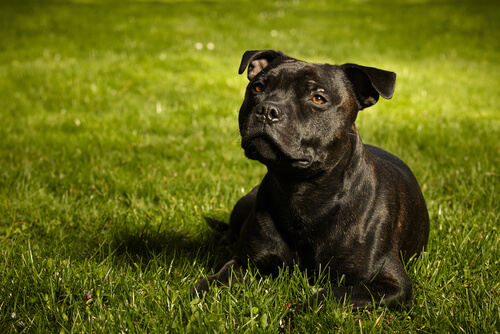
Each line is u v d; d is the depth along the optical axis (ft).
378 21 62.80
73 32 50.52
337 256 11.04
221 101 28.86
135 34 49.26
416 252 12.91
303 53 43.19
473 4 77.71
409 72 38.34
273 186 11.26
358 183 11.18
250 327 9.48
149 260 12.28
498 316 9.78
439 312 10.05
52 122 25.70
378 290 10.40
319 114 10.49
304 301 10.25
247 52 12.57
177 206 16.02
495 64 44.27
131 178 18.42
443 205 15.92
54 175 18.52
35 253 12.45
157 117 26.50
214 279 11.09
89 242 14.08
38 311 9.96
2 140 22.62
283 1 80.48
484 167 18.97
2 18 59.16
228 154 21.01
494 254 12.50
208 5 74.43
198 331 9.27
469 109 29.76
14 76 33.12
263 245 11.65
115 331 9.34
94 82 32.12
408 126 25.00
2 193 17.02
